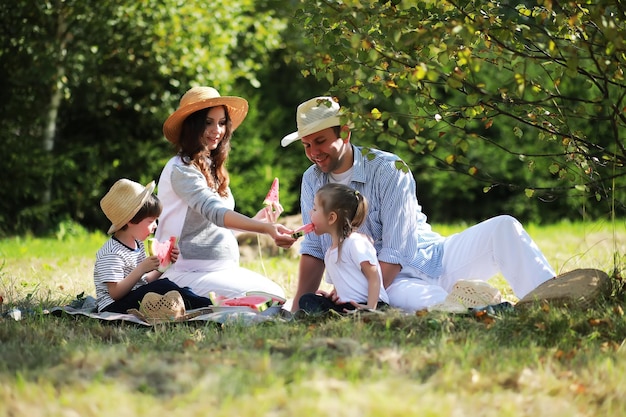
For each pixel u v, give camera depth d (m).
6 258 12.98
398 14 6.98
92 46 18.44
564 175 7.82
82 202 20.36
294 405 4.70
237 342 6.21
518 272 7.58
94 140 21.08
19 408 4.65
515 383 5.29
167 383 5.07
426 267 7.77
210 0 19.16
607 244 14.08
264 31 20.70
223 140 8.30
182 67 19.89
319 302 7.32
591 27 7.26
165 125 8.12
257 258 12.74
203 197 7.83
